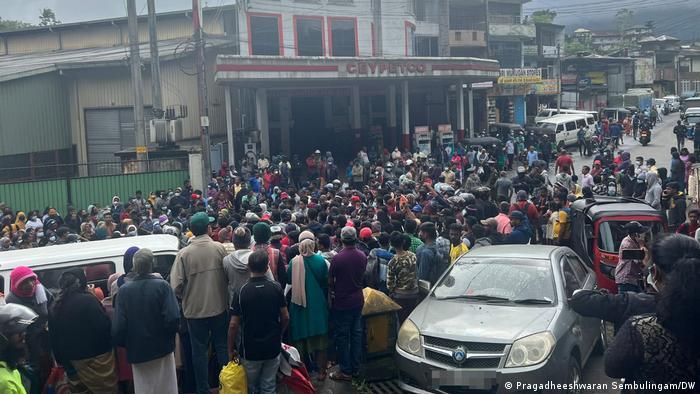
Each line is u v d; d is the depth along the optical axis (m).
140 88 24.95
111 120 32.34
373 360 8.32
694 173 21.19
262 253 6.62
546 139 35.94
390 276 8.71
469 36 52.00
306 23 36.78
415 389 7.16
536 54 60.19
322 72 30.31
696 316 2.97
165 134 26.06
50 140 31.16
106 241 8.83
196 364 7.21
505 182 20.81
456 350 6.90
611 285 11.54
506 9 58.19
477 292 8.00
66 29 41.09
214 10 35.97
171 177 24.98
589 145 38.47
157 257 8.09
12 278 6.50
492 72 38.25
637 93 67.94
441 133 35.00
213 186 23.14
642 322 3.12
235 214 14.12
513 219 11.11
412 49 43.19
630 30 111.56
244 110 35.34
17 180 24.84
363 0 38.94
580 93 64.44
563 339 7.04
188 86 32.47
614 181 20.95
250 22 34.50
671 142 42.97
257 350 6.53
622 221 11.76
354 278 8.07
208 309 7.14
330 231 10.22
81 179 23.84
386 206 14.12
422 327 7.38
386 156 32.78
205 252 7.21
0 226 17.02
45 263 7.80
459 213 13.86
